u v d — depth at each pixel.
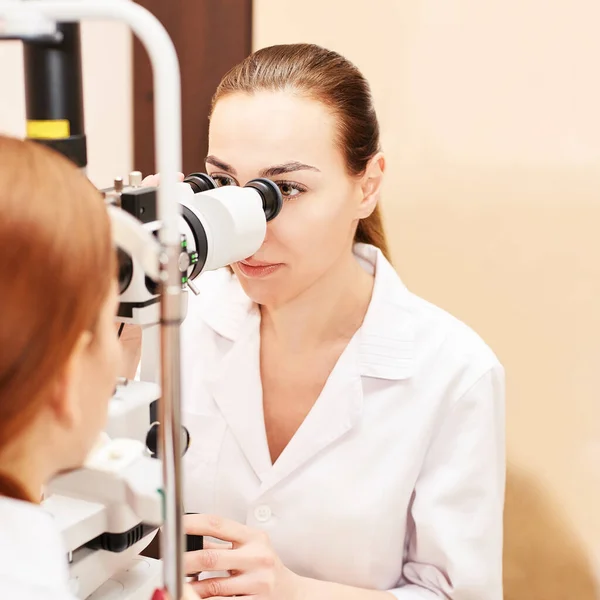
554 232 1.50
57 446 0.49
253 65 0.94
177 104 0.45
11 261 0.41
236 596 0.84
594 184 1.45
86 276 0.44
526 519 1.63
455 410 1.01
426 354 1.03
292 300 1.01
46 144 0.53
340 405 1.00
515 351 1.58
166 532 0.49
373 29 1.56
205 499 1.07
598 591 1.58
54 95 0.52
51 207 0.42
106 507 0.66
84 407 0.49
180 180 0.84
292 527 1.00
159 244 0.48
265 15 1.65
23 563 0.45
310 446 1.00
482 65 1.48
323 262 0.95
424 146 1.57
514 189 1.51
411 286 1.65
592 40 1.39
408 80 1.55
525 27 1.43
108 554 0.68
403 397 1.01
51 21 0.46
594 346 1.51
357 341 1.02
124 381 0.69
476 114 1.51
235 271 0.99
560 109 1.44
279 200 0.86
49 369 0.44
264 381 1.07
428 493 1.00
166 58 0.44
